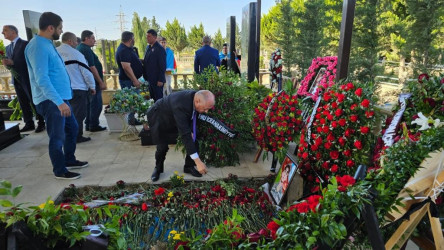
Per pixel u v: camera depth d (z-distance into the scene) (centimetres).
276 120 296
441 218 170
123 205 250
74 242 111
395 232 153
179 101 279
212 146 343
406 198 143
